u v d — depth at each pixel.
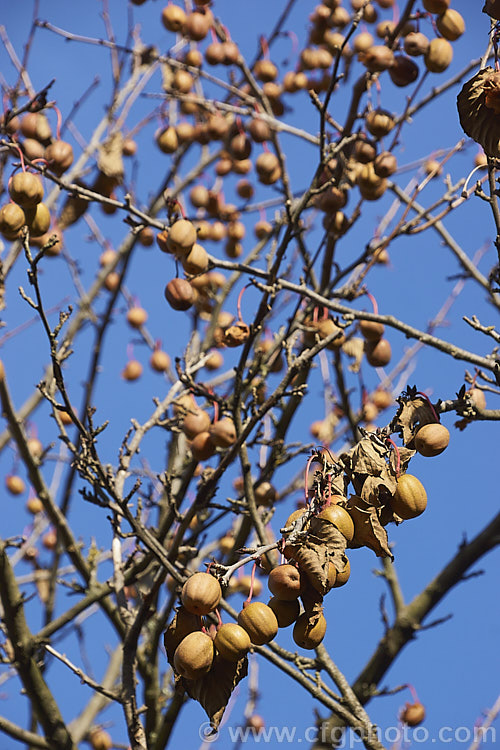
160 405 5.66
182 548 5.00
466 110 3.77
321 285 6.31
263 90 7.79
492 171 4.47
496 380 4.73
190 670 2.87
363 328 6.22
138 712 4.67
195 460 5.18
